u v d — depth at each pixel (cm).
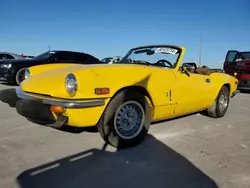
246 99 759
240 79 840
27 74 372
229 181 232
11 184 213
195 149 309
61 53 920
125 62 421
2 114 441
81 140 322
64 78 273
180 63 372
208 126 420
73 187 214
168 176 238
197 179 234
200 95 408
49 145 302
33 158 265
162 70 340
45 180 223
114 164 260
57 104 260
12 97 330
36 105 276
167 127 401
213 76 456
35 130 356
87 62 974
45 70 375
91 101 265
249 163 273
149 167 256
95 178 230
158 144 322
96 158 272
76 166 252
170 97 344
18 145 299
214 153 299
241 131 397
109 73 281
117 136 296
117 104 286
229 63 1006
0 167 243
